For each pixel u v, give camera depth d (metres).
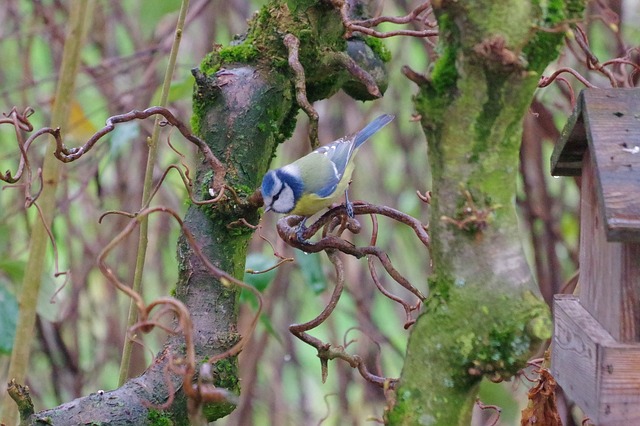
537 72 3.78
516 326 3.85
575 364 5.25
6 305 6.92
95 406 4.86
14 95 11.59
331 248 5.25
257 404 12.09
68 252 10.35
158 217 10.84
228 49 5.75
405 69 3.88
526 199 9.78
